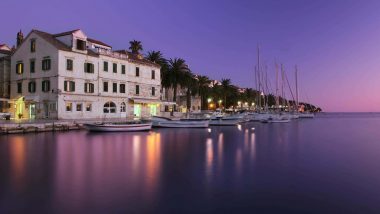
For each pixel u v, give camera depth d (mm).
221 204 13695
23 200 13883
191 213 12602
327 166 22594
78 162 22719
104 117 60969
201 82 104250
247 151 29875
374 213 12781
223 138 42406
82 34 57531
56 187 15891
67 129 47219
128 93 66312
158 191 15508
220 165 22344
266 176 19062
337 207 13484
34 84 56812
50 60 54438
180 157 25562
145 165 21906
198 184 16953
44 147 30250
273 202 14039
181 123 59781
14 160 23234
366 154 28875
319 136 48562
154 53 80625
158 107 75000
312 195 15156
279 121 93750
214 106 121375
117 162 22953
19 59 59375
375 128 72500
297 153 29062
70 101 54938
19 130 41750
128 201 13898
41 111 55375
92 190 15500
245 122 88438
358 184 17344
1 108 60219
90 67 58500
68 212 12508
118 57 64062
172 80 78500
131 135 44000
